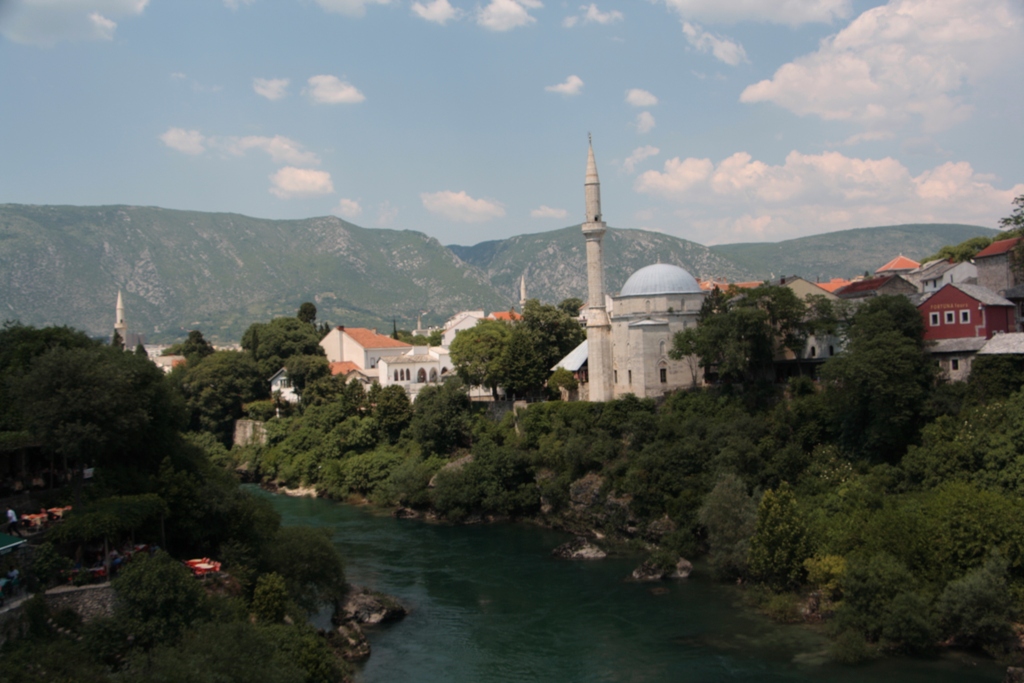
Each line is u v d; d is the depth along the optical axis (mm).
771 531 87125
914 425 102438
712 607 86500
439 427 152375
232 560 72625
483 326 164875
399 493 143375
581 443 130250
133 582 57938
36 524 65875
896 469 97625
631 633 80562
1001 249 124500
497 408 157500
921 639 70812
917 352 103250
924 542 77438
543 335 164625
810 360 129375
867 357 101688
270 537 81125
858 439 106938
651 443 121750
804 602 83688
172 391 87750
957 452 90750
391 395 166375
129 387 75812
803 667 70312
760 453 109500
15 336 85375
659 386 136875
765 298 131375
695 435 117000
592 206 143875
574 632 81750
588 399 151625
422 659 76062
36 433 69312
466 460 144625
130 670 52188
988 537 74250
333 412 173875
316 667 62781
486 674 72500
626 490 117688
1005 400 95500
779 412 116062
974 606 70125
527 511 133375
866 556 79812
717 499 97500
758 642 76375
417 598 93688
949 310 109125
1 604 55031
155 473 78938
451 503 133500
